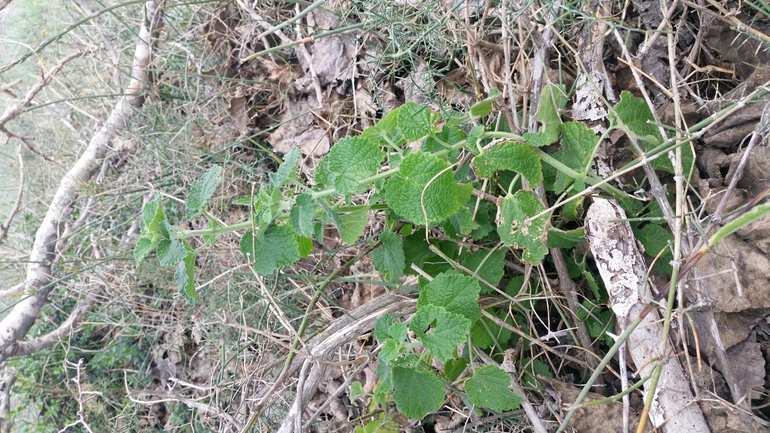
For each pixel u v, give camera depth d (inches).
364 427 16.2
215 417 19.1
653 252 13.9
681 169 12.8
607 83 14.8
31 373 28.8
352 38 20.6
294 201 12.8
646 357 12.7
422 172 12.2
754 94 12.1
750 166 13.5
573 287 15.2
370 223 18.9
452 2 17.6
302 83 22.5
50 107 30.6
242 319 20.0
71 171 26.2
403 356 13.0
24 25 34.2
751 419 11.8
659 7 15.3
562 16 14.2
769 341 13.0
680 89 15.3
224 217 22.7
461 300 13.3
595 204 13.2
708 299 12.0
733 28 13.5
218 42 24.5
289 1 20.5
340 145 12.3
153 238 13.1
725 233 9.8
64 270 25.8
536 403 15.1
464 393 15.0
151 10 25.1
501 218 13.5
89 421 27.0
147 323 25.8
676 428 12.3
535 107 15.1
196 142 24.1
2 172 35.3
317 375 14.7
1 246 31.5
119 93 26.5
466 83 18.3
